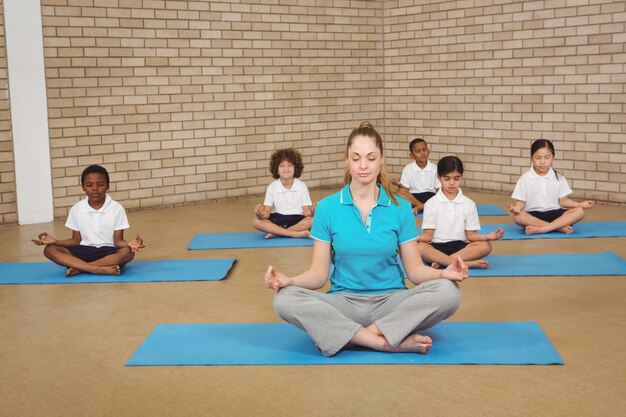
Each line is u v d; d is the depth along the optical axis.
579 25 7.77
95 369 3.24
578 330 3.65
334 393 2.88
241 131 8.74
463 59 8.91
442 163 5.02
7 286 4.79
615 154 7.65
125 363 3.29
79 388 3.03
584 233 6.13
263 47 8.79
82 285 4.77
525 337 3.48
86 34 7.53
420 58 9.41
